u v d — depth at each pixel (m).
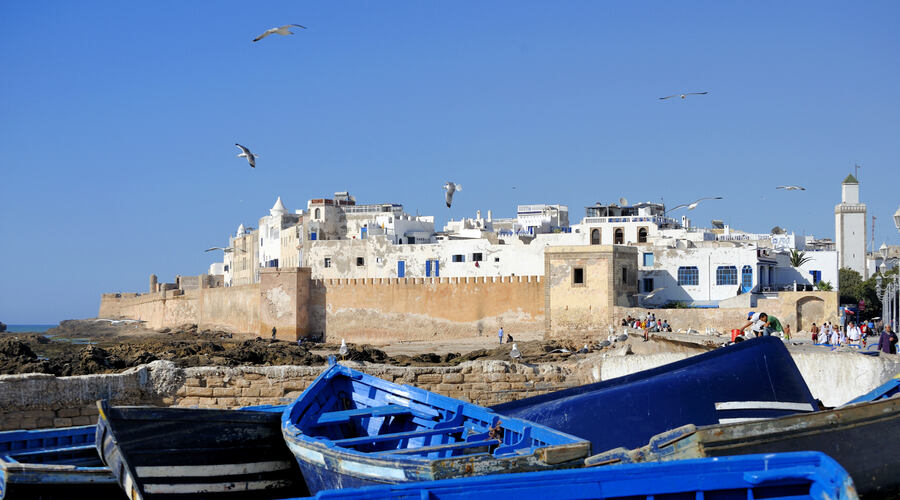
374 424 19.28
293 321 87.56
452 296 82.69
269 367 25.33
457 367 27.17
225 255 151.25
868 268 121.50
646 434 17.39
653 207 103.62
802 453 11.62
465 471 13.26
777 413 17.69
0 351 35.34
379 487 11.48
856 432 15.16
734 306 69.38
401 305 84.44
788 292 64.31
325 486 15.41
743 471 11.61
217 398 24.77
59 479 15.93
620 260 71.75
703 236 96.56
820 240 124.25
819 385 27.19
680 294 75.94
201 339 89.94
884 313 47.88
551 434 14.66
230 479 16.94
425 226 107.62
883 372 25.62
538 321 79.88
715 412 17.66
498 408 18.52
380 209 117.00
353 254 96.00
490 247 89.94
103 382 23.47
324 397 19.58
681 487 11.68
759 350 18.88
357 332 86.12
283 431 17.03
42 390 22.42
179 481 16.19
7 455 17.09
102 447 16.06
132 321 153.75
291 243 112.31
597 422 17.62
